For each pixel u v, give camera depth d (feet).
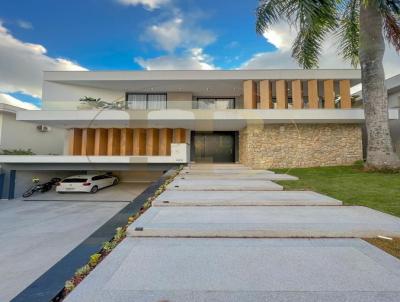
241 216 13.75
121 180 43.62
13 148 47.93
